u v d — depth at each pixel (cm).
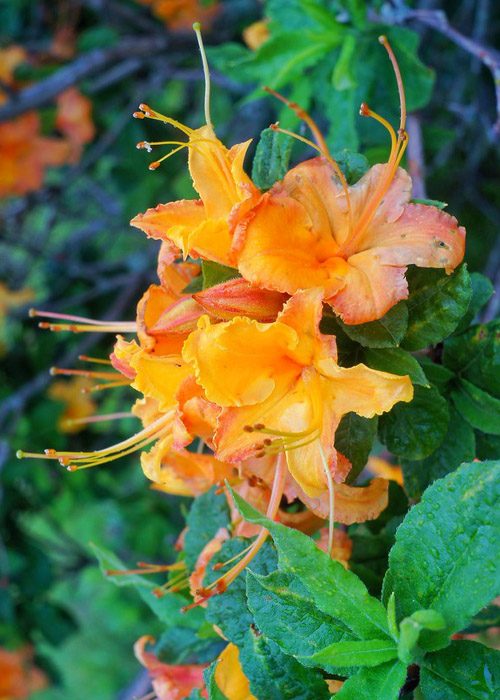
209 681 30
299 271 30
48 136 73
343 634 29
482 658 28
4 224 80
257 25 58
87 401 72
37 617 70
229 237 31
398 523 36
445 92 67
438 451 35
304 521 34
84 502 79
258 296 31
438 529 28
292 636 29
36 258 82
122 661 130
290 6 48
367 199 31
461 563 28
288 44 47
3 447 65
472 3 66
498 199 74
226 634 32
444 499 28
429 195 71
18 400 67
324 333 32
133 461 82
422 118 62
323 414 30
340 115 45
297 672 31
